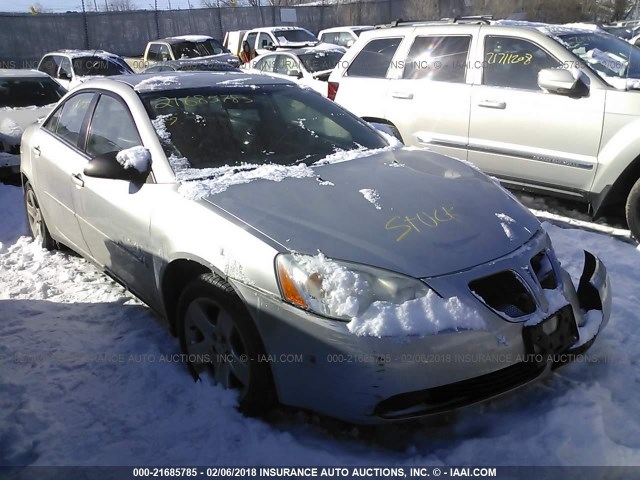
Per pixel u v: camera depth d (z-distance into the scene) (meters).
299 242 2.71
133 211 3.45
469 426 2.83
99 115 4.15
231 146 3.65
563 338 2.79
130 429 2.90
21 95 9.62
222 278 2.89
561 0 24.06
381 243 2.72
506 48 6.05
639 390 3.04
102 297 4.35
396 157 3.80
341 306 2.52
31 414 3.01
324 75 11.76
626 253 4.85
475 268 2.69
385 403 2.51
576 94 5.37
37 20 25.59
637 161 5.10
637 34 11.87
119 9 29.75
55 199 4.57
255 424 2.87
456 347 2.52
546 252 3.05
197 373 3.21
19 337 3.77
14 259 5.19
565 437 2.68
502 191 3.43
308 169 3.46
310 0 37.25
